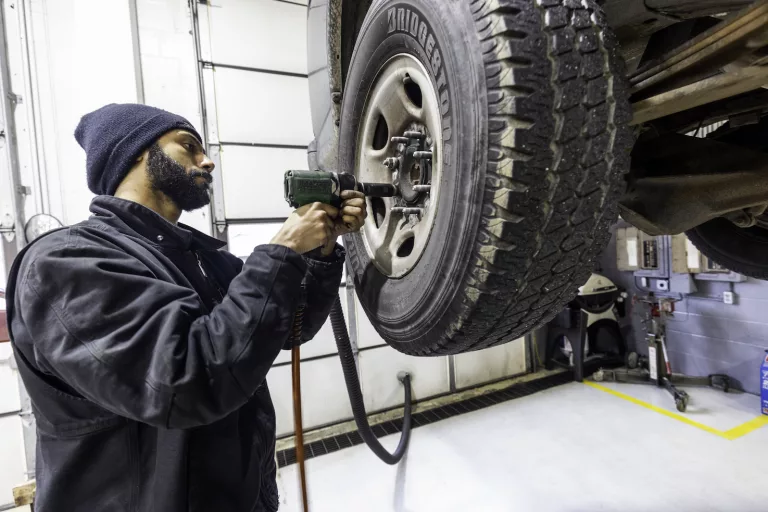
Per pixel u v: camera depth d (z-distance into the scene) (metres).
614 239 3.79
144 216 0.77
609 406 2.81
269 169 2.68
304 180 0.71
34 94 2.10
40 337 0.57
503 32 0.49
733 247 1.48
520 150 0.49
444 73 0.57
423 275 0.66
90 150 0.82
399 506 1.91
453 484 2.04
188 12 2.44
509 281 0.54
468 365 3.34
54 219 2.13
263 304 0.61
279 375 2.71
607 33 0.55
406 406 2.69
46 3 2.12
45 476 0.67
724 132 1.24
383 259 0.86
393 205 0.87
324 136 1.39
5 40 2.05
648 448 2.24
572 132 0.51
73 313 0.57
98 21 2.21
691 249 3.07
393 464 2.12
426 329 0.67
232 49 2.57
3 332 1.92
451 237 0.57
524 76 0.48
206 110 2.50
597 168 0.54
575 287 0.64
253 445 0.79
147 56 2.34
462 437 2.51
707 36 0.58
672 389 2.80
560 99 0.50
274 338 0.61
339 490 2.06
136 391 0.55
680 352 3.31
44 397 0.65
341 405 2.86
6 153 2.06
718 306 3.05
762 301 2.81
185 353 0.56
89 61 2.20
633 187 0.94
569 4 0.53
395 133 0.83
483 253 0.53
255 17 2.63
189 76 2.45
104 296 0.57
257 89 2.64
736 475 1.96
